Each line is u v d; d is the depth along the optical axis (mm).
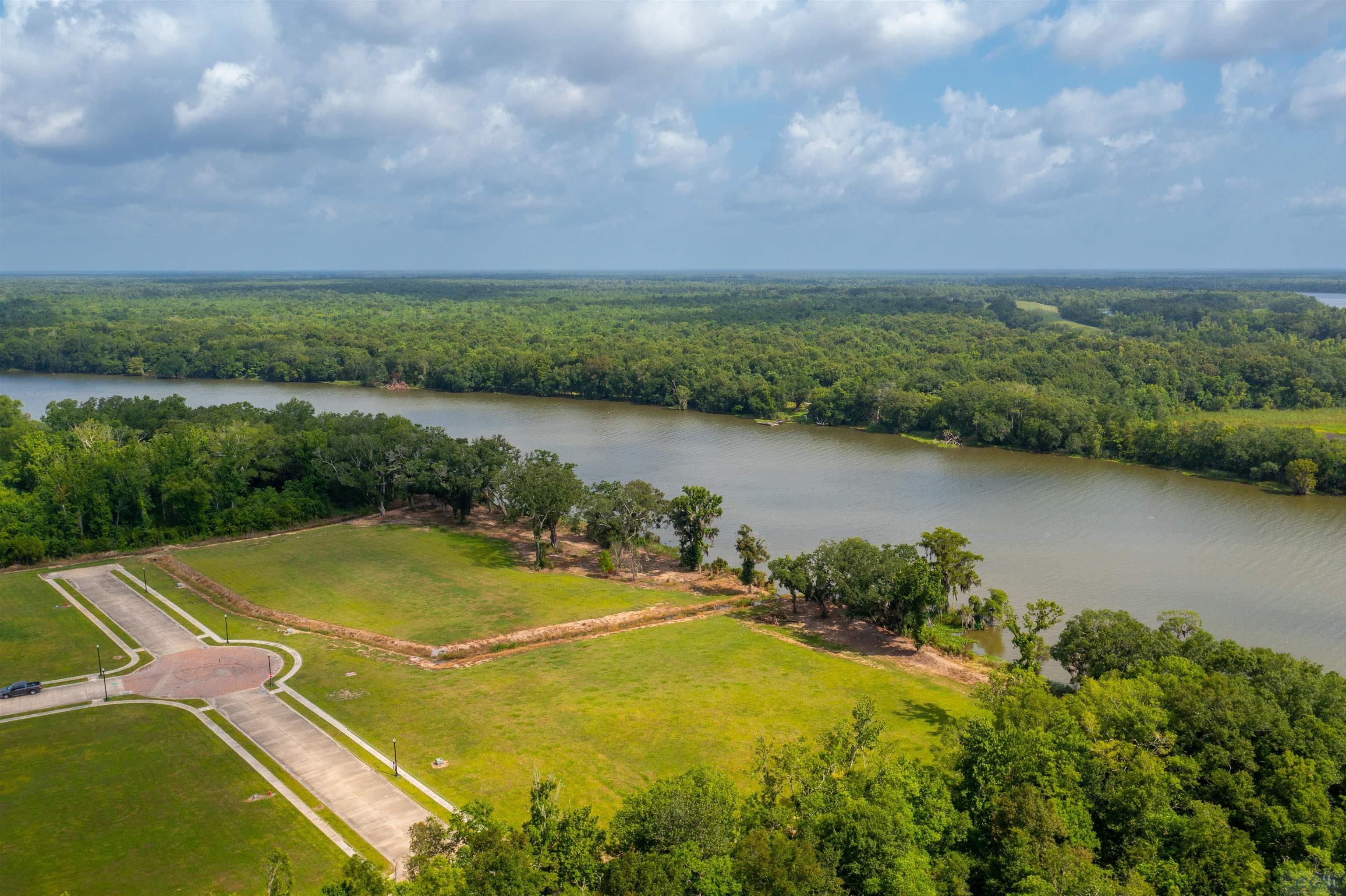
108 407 189875
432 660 95875
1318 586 117000
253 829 63625
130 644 98125
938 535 105875
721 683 89812
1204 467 187125
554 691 87500
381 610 109938
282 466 154500
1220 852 52844
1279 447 175125
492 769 72062
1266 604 110562
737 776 70188
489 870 48906
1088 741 63344
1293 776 58594
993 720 68500
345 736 77562
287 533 142875
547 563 129750
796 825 56875
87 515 132500
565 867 52094
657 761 73375
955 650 100062
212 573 122000
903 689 88750
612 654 97875
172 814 65625
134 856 60625
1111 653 83750
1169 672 75500
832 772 61812
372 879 48562
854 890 52906
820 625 108375
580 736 77750
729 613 112812
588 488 136000
